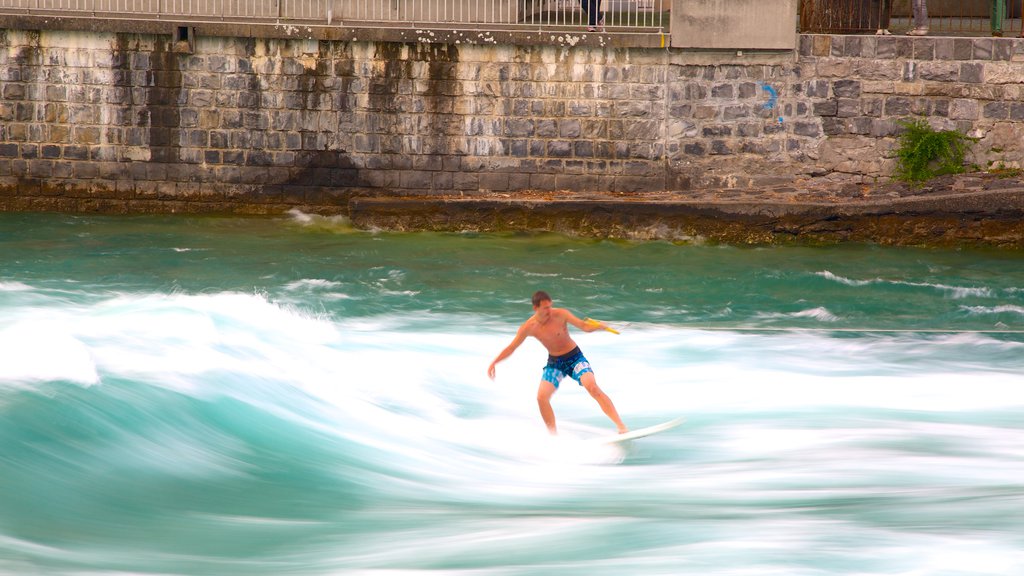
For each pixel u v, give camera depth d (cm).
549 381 3631
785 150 7312
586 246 7025
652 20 7275
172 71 7356
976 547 2306
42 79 7388
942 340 5153
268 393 3491
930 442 3497
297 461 3067
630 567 2206
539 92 7312
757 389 4309
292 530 2528
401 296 5862
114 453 2791
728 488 3003
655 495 2938
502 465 3294
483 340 5044
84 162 7488
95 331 3753
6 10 7306
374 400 3825
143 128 7444
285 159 7462
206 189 7525
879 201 7075
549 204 7162
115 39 7319
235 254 6644
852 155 7281
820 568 2180
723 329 5325
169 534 2453
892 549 2305
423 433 3550
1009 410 3966
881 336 5219
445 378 4341
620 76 7262
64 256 6438
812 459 3309
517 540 2427
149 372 3319
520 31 7206
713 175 7356
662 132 7319
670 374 4556
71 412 2873
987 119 7156
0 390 2902
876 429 3684
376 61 7306
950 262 6744
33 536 2328
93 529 2434
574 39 7219
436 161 7425
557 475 3200
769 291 6100
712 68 7244
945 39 7112
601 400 3578
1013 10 8094
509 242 7100
